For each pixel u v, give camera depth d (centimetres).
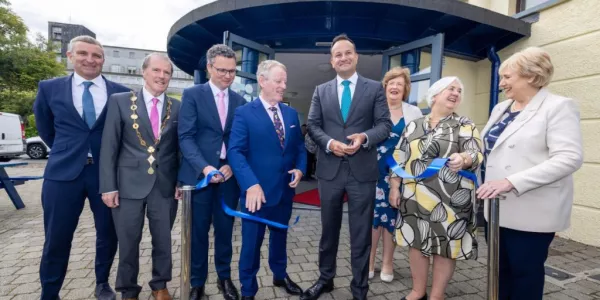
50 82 196
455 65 473
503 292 175
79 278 240
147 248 308
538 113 152
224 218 214
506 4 461
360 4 363
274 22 425
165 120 198
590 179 339
